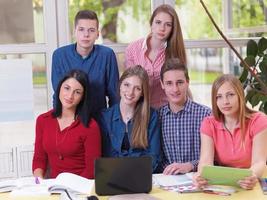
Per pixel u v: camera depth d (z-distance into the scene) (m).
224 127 2.32
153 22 2.85
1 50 3.22
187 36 3.54
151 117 2.54
